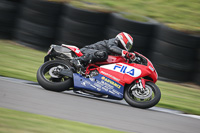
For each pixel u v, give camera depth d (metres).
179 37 29.31
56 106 17.22
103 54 20.81
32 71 26.22
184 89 28.75
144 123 17.03
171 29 29.55
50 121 14.37
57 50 21.45
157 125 17.06
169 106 22.80
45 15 32.41
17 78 23.41
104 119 16.52
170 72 30.03
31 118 14.31
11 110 14.99
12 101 16.61
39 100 17.73
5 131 12.13
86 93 20.95
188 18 37.69
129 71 20.62
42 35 32.72
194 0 43.41
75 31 31.62
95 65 21.31
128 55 20.59
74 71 20.75
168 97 25.30
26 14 33.00
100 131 14.13
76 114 16.48
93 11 31.20
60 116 15.63
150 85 20.59
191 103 24.59
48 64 20.97
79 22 31.42
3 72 24.09
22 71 25.58
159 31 30.53
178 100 24.84
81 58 20.89
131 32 30.83
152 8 40.12
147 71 20.66
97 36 31.64
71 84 20.83
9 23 34.25
